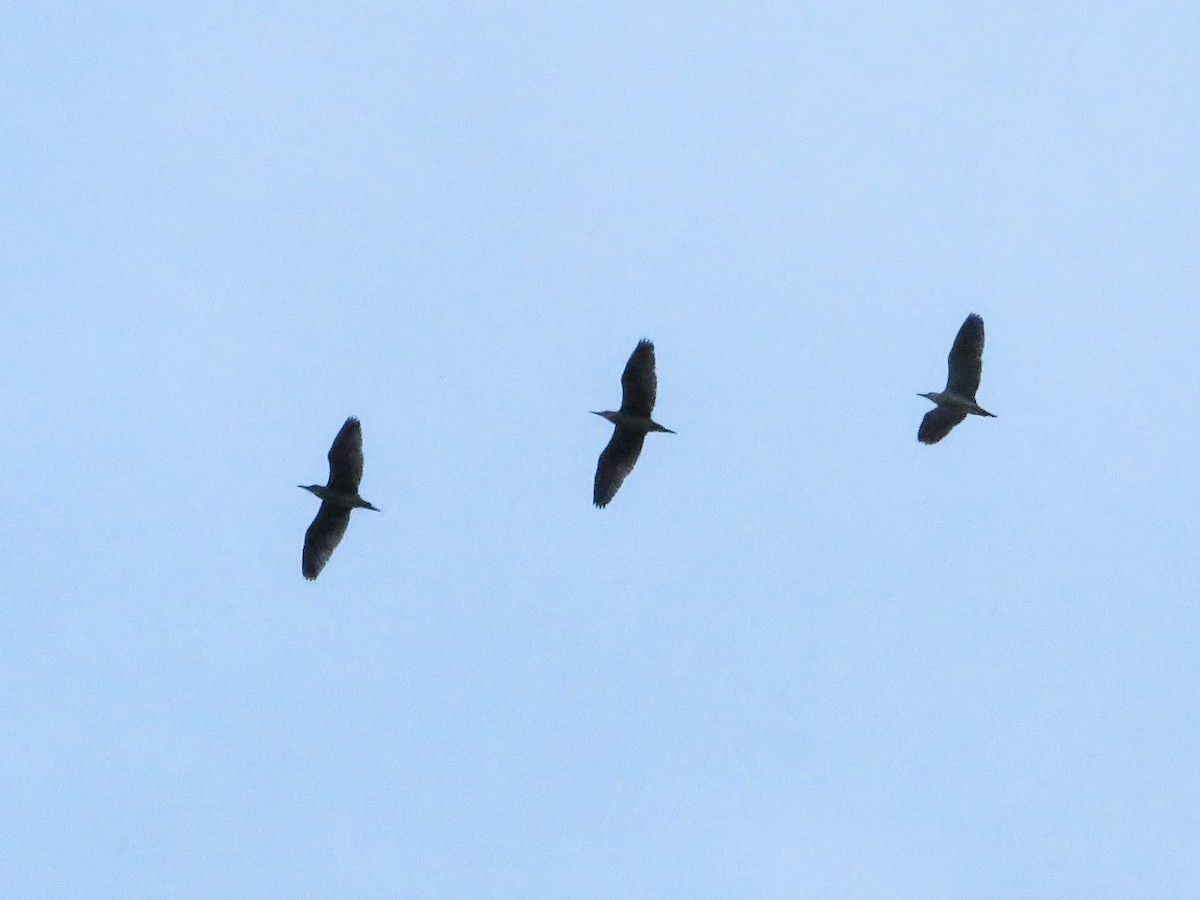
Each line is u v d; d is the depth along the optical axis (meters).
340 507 59.03
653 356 59.12
